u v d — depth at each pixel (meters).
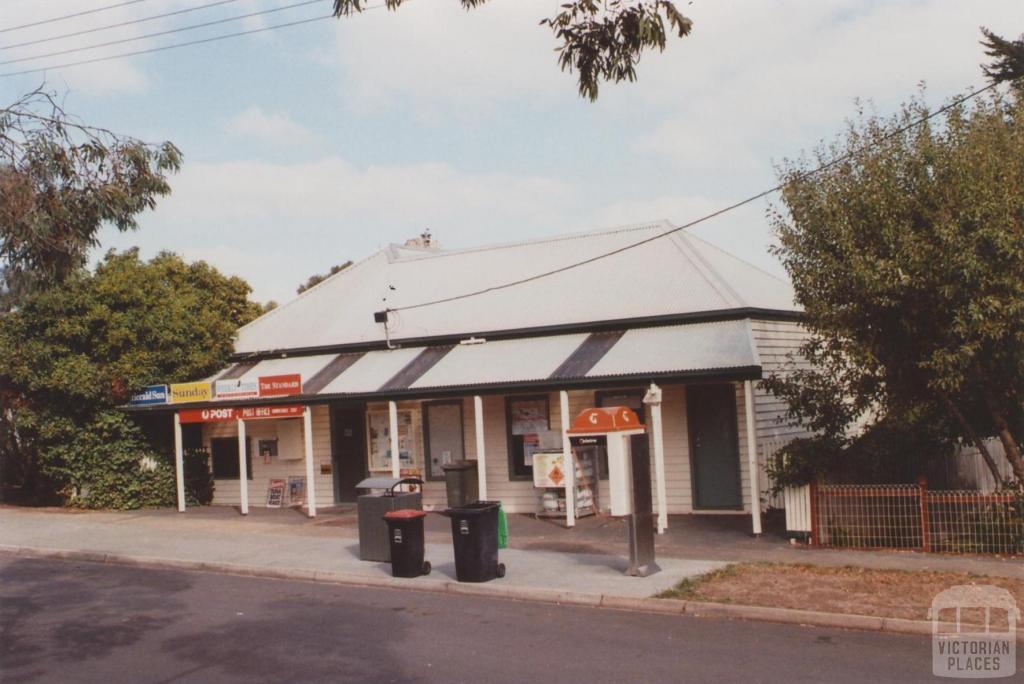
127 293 23.42
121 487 23.73
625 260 22.59
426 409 22.14
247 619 11.59
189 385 22.61
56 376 22.33
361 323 24.34
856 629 10.09
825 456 14.82
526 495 20.75
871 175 13.46
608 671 8.70
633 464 12.98
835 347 14.09
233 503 24.58
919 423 15.27
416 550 13.74
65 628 11.43
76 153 12.48
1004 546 13.33
